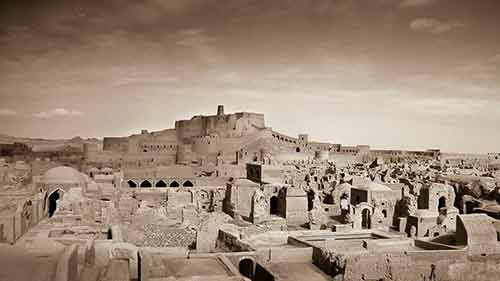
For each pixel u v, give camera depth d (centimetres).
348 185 4928
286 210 4394
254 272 2583
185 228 3731
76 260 1792
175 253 2627
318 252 2553
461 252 2542
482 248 2614
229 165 6919
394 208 4444
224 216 4369
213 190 5228
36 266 1541
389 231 3709
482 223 2681
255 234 3225
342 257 2333
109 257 2250
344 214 4069
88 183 4734
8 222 2559
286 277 2320
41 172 4853
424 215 3600
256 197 4206
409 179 5197
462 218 2703
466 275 2527
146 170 6378
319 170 6212
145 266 2077
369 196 4406
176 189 5253
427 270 2462
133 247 2398
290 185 4981
